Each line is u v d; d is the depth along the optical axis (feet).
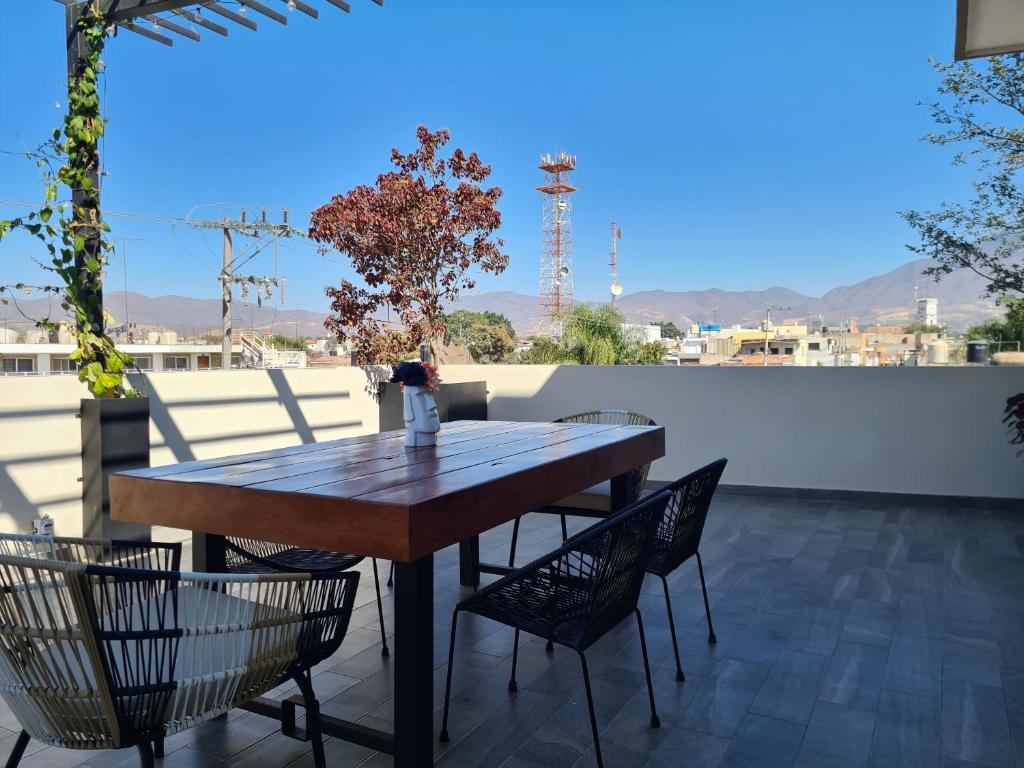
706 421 19.44
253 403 16.31
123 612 5.87
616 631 9.82
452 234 22.61
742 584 11.76
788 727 7.25
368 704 7.76
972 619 10.12
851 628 9.84
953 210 22.85
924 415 17.53
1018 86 21.76
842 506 17.62
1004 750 6.79
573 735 7.11
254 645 5.28
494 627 10.04
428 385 8.92
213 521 6.47
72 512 12.84
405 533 5.48
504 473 6.93
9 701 5.00
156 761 6.68
